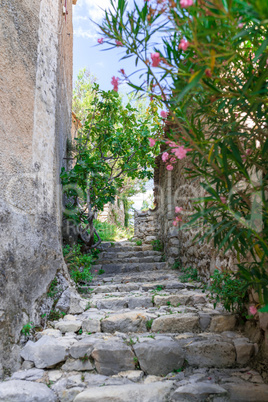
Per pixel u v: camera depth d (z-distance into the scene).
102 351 2.47
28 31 3.37
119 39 1.51
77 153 6.38
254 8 0.95
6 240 2.57
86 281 4.67
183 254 5.51
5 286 2.47
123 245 8.06
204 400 2.00
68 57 6.72
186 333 2.83
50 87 3.89
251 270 1.83
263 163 1.78
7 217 2.62
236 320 2.86
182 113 1.71
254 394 1.99
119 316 3.04
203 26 1.22
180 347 2.48
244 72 1.62
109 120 6.51
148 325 2.97
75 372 2.45
